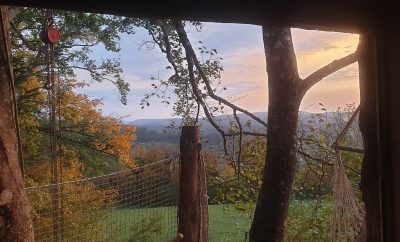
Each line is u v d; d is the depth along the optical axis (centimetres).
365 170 132
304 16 109
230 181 464
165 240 380
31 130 655
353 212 295
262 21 110
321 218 465
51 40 305
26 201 158
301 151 420
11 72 155
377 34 119
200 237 352
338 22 114
